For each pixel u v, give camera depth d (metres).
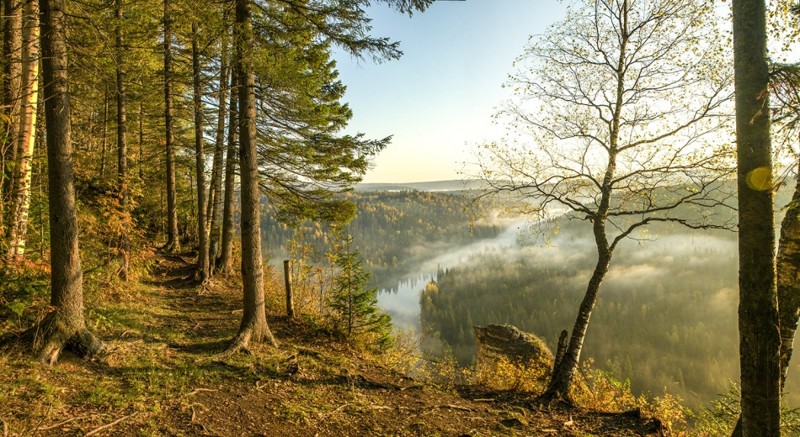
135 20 11.15
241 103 7.49
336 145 12.27
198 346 7.25
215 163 13.98
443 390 7.43
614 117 8.45
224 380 5.93
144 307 9.19
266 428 4.76
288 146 13.09
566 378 7.66
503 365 9.76
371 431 5.18
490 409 6.66
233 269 14.70
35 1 6.56
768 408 3.82
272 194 13.72
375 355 9.65
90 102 12.29
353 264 10.05
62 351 5.29
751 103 3.82
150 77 12.01
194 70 12.00
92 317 7.28
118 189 10.40
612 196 8.78
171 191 16.34
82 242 9.08
